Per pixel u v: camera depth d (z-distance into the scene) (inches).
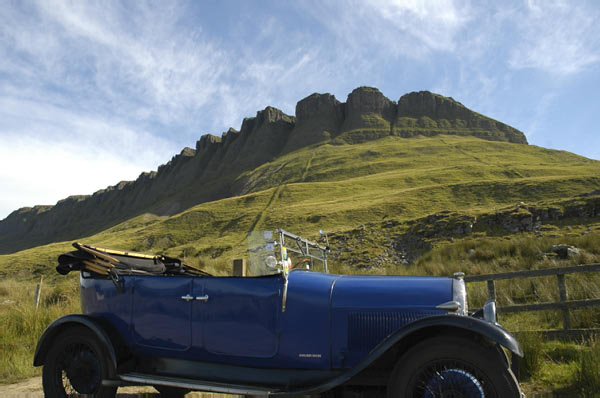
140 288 184.5
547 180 2810.0
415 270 643.5
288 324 162.4
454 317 138.3
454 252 786.2
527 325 308.0
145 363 182.4
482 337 143.4
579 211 1330.0
